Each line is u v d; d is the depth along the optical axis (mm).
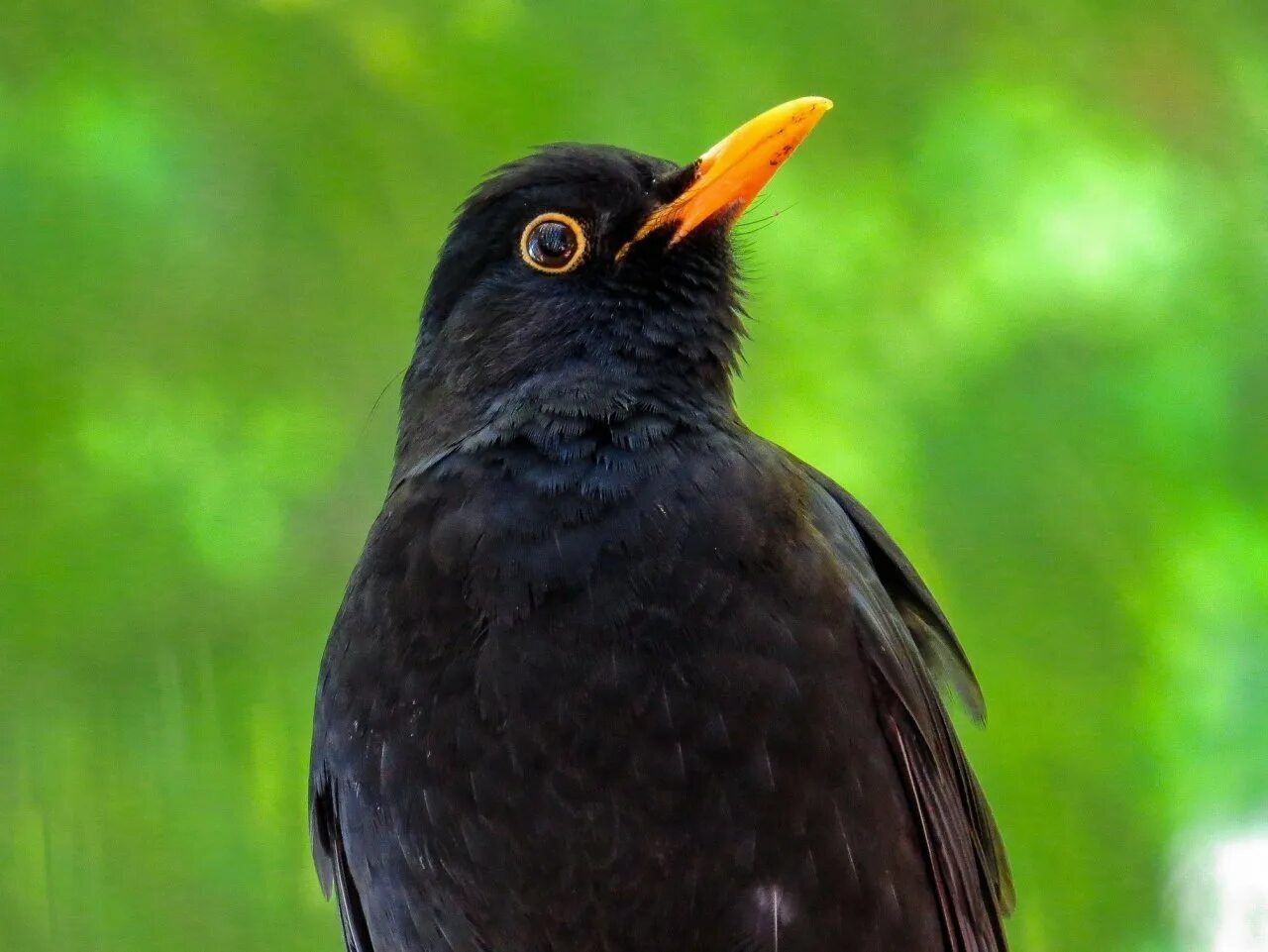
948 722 9586
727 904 8562
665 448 8922
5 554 11172
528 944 8805
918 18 12281
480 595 8531
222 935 11156
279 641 11430
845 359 11711
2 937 11008
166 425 11477
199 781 11234
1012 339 11750
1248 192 12164
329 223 11766
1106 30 12375
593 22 11969
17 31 11750
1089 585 11289
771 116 9641
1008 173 12023
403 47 11898
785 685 8438
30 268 11422
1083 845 11125
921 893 8898
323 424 11688
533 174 9625
